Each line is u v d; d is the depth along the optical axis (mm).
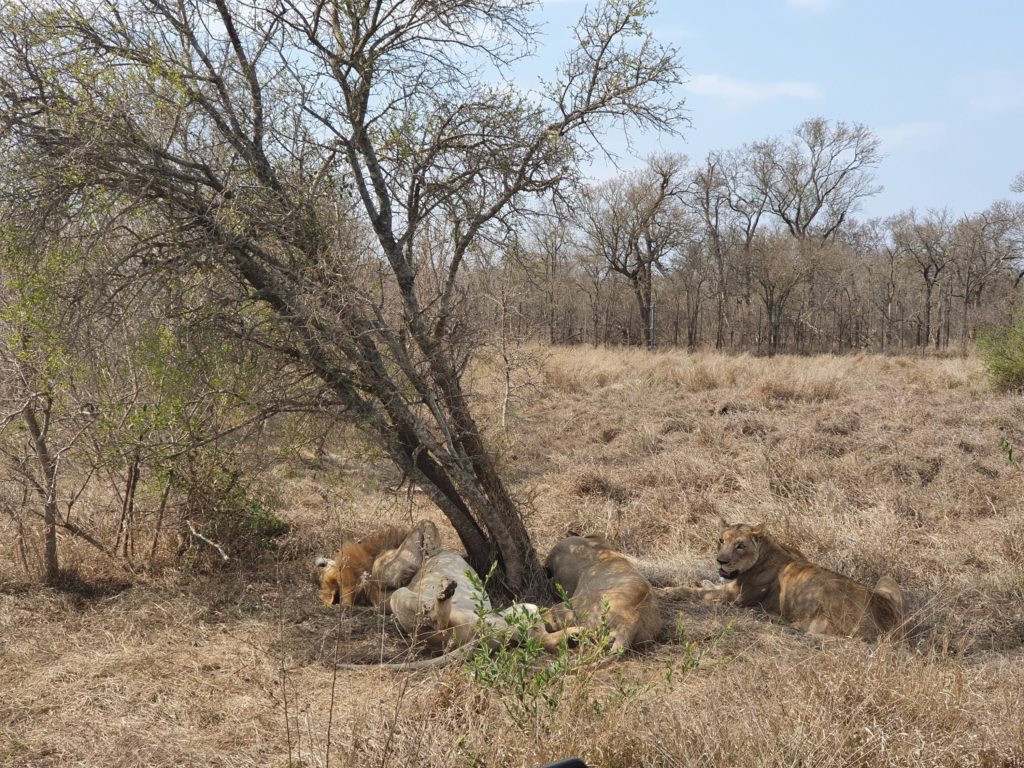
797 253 51656
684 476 11688
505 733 4453
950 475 11250
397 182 7402
